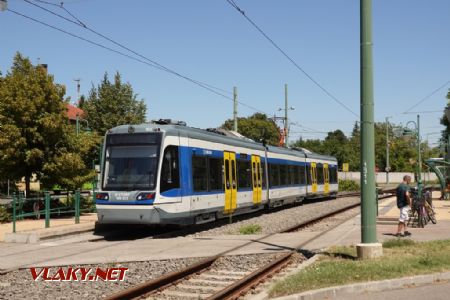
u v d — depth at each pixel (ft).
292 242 52.19
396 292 30.71
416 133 176.76
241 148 83.25
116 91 141.08
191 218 65.36
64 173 80.53
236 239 55.47
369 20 40.01
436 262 36.42
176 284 34.12
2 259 44.24
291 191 111.04
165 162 60.64
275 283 31.99
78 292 32.40
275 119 171.63
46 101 79.10
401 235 54.70
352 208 108.88
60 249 49.75
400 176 330.54
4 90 76.89
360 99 40.34
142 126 61.82
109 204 59.88
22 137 76.18
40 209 80.23
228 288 30.63
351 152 335.88
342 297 29.68
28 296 31.42
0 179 80.12
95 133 87.71
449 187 127.24
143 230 71.31
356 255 40.52
